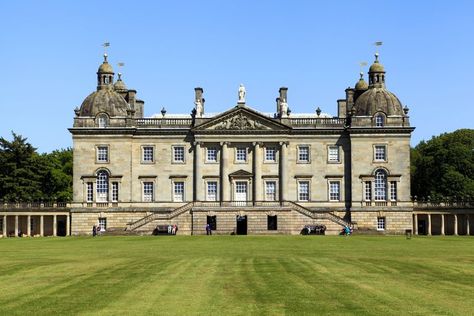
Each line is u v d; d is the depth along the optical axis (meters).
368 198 116.31
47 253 62.53
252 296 32.78
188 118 119.38
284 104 118.75
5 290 35.16
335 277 39.78
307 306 30.16
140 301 31.64
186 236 100.88
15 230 117.50
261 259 53.00
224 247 71.75
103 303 31.19
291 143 117.50
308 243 79.62
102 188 117.00
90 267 46.06
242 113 116.88
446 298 32.12
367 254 59.66
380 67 120.25
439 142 144.75
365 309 29.41
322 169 117.25
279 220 111.44
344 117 121.31
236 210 111.81
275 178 116.62
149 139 117.69
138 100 126.88
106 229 115.62
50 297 32.84
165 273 42.00
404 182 115.88
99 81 120.62
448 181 137.38
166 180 117.25
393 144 116.25
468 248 69.31
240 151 117.31
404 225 115.62
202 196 116.69
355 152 116.38
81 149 116.94
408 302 31.06
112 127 116.81
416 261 50.56
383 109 116.38
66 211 117.56
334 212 116.44
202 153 117.12
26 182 136.50
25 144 139.00
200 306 30.30
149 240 87.94
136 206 116.88
